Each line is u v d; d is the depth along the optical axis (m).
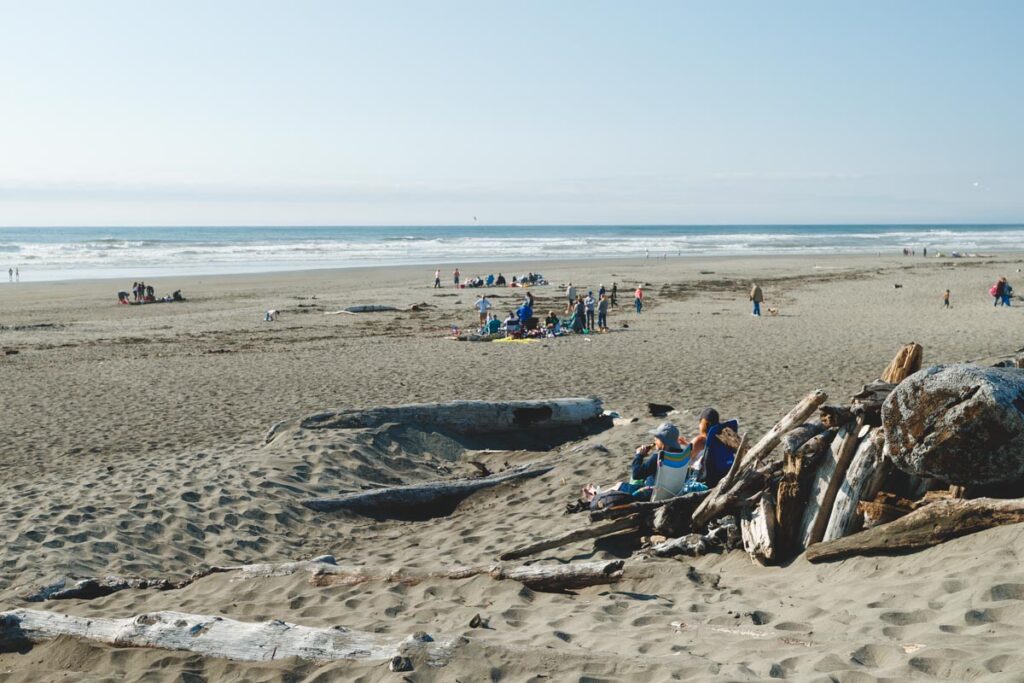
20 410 16.36
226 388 18.47
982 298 39.50
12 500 10.05
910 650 4.31
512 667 4.71
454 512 10.23
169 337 28.73
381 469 11.78
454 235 171.38
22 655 5.98
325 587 7.22
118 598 7.51
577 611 5.88
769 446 6.82
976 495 5.81
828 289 45.69
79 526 9.04
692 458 8.53
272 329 30.91
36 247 96.38
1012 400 5.41
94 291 47.50
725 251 97.50
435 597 6.73
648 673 4.44
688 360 21.28
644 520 7.64
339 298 43.16
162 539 8.97
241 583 7.55
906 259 76.50
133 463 11.94
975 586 4.86
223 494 10.19
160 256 81.81
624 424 13.28
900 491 6.37
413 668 4.78
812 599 5.48
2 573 7.93
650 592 6.27
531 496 10.09
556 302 40.31
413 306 37.41
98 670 5.56
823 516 6.33
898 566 5.59
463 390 17.62
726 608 5.55
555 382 18.33
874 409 6.23
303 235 167.25
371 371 20.50
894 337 25.70
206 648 5.52
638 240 129.88
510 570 6.76
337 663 5.11
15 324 33.03
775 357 21.59
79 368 21.73
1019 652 4.02
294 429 12.92
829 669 4.27
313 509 10.09
